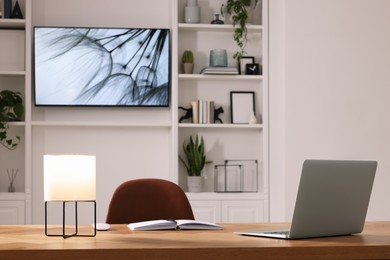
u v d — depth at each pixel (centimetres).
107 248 220
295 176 593
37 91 604
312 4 598
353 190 268
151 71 619
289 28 596
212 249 222
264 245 229
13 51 613
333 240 250
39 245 230
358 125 600
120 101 616
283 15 601
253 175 636
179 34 636
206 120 620
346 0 600
